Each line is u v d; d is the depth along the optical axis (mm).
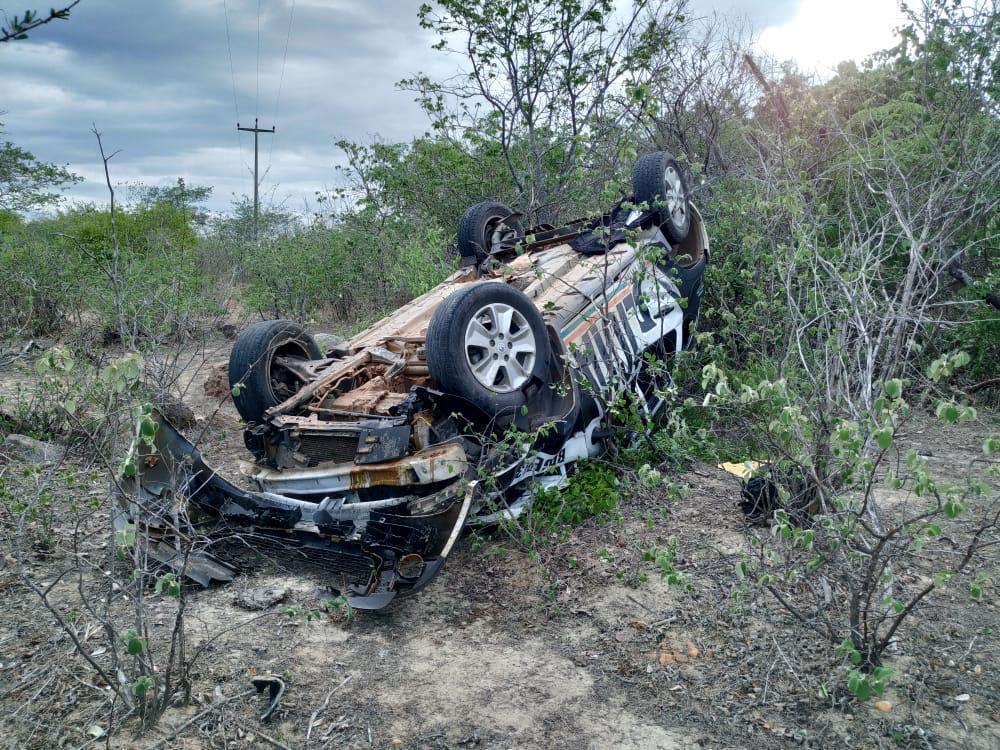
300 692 3648
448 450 4477
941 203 5457
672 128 10750
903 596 4250
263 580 4762
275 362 5348
